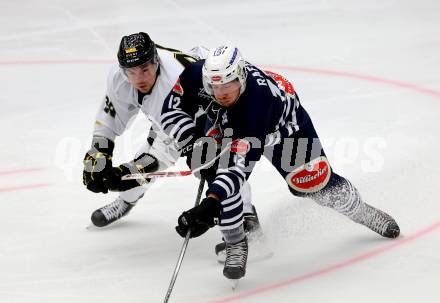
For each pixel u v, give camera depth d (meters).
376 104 15.33
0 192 12.04
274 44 19.70
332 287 8.70
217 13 22.47
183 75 9.05
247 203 9.94
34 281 9.18
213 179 9.08
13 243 10.27
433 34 19.72
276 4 23.28
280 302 8.40
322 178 9.22
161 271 9.38
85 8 23.09
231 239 8.77
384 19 21.31
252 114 8.19
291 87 9.18
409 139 13.42
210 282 9.01
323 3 23.20
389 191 11.34
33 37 20.66
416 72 17.11
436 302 8.16
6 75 18.12
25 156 13.55
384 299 8.30
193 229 7.88
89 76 17.97
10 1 23.83
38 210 11.38
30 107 16.12
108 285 9.02
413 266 9.06
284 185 12.00
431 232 9.97
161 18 22.05
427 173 11.91
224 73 7.88
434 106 15.09
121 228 10.79
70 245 10.22
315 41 19.78
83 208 11.46
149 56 9.05
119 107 9.96
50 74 18.14
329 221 10.55
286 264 9.41
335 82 16.81
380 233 9.81
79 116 15.54
